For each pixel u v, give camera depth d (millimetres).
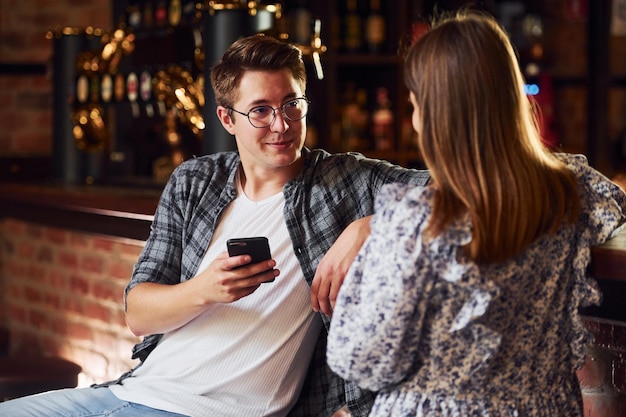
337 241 2199
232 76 2385
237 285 2258
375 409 1907
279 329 2385
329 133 4805
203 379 2402
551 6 5309
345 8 4949
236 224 2461
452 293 1793
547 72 5258
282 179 2469
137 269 2535
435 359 1830
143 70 4379
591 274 2303
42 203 4367
